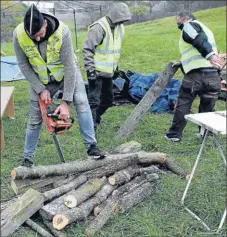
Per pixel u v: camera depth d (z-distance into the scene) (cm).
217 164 418
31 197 307
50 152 450
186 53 457
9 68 889
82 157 437
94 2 1992
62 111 335
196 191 361
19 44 322
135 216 322
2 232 286
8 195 359
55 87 348
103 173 348
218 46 1299
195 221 319
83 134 364
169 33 1689
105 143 479
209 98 467
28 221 306
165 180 375
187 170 404
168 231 308
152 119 566
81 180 339
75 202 309
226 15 2078
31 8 306
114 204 323
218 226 315
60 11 1293
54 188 334
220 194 358
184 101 469
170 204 341
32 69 337
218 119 306
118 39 475
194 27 441
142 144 473
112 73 479
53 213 301
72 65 334
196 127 529
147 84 648
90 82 466
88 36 457
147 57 1141
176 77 829
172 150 459
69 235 298
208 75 454
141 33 1748
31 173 327
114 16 454
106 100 514
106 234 301
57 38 320
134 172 362
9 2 1545
